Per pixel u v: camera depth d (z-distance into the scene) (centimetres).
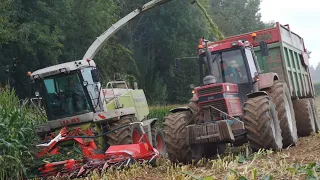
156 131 1300
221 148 897
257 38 1190
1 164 764
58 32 2239
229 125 774
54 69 1031
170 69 3731
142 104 1303
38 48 2238
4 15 2025
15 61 2364
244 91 901
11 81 2352
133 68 3431
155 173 757
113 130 951
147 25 3622
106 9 2834
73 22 2520
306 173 548
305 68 1423
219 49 923
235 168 639
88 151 884
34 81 1057
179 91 3850
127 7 3581
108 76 3016
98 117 1016
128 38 3572
